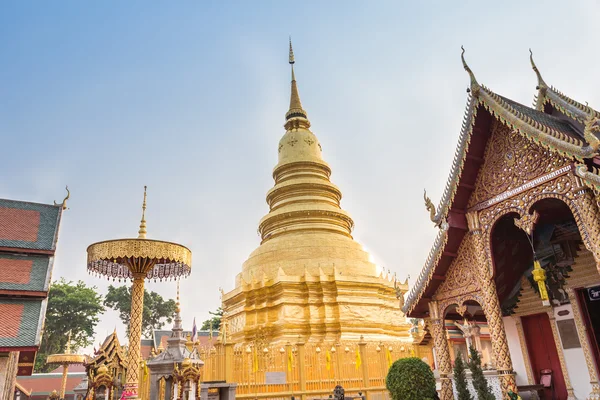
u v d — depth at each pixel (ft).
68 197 67.05
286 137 141.69
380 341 96.32
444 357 50.65
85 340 236.02
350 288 104.53
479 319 61.57
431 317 52.70
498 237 53.11
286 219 123.95
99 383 48.26
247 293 107.86
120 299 254.06
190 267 67.97
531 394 53.31
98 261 66.85
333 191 133.39
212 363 70.95
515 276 56.70
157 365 52.65
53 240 62.03
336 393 54.44
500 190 46.44
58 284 242.17
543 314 55.26
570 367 51.29
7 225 60.64
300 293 103.30
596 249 36.91
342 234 124.16
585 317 50.60
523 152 44.70
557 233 53.06
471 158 48.11
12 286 55.26
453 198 49.06
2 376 51.90
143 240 56.75
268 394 70.79
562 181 40.65
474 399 46.47
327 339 96.43
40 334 52.85
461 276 50.16
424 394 47.73
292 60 165.07
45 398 159.94
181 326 55.47
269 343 96.68
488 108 45.78
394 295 112.47
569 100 48.70
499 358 44.19
